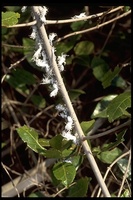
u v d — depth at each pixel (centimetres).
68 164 74
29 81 99
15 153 106
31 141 75
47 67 74
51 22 74
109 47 103
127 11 87
